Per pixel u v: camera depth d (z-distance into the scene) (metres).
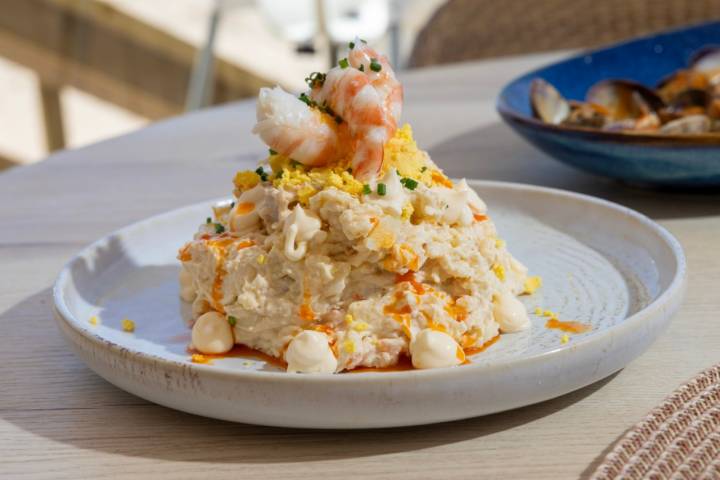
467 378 0.51
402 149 0.60
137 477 0.51
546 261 0.65
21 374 0.58
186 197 0.81
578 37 1.43
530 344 0.57
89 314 0.62
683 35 0.90
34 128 2.32
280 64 2.34
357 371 0.56
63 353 0.60
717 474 0.48
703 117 0.81
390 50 1.94
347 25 1.71
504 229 0.69
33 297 0.67
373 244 0.56
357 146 0.57
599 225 0.67
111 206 0.80
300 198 0.58
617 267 0.63
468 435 0.52
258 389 0.51
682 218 0.73
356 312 0.57
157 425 0.54
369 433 0.52
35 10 2.23
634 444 0.49
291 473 0.50
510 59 1.25
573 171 0.82
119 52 2.29
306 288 0.57
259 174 0.61
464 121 0.97
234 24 2.32
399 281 0.57
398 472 0.50
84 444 0.53
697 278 0.65
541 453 0.51
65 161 0.94
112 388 0.57
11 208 0.81
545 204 0.70
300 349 0.55
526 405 0.52
